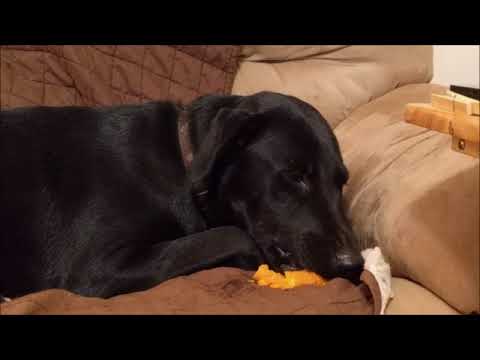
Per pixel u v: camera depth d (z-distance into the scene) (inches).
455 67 42.3
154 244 27.5
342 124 36.4
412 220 26.1
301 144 27.0
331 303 23.4
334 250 25.5
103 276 26.6
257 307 22.9
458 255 26.0
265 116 27.5
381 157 30.7
